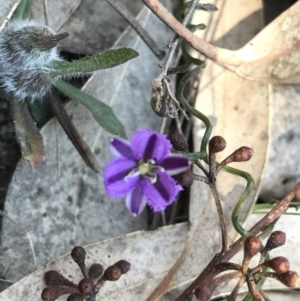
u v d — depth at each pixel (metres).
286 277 0.07
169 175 0.09
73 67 0.10
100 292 0.10
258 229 0.09
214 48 0.10
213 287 0.08
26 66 0.10
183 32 0.10
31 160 0.10
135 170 0.09
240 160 0.08
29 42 0.10
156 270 0.10
